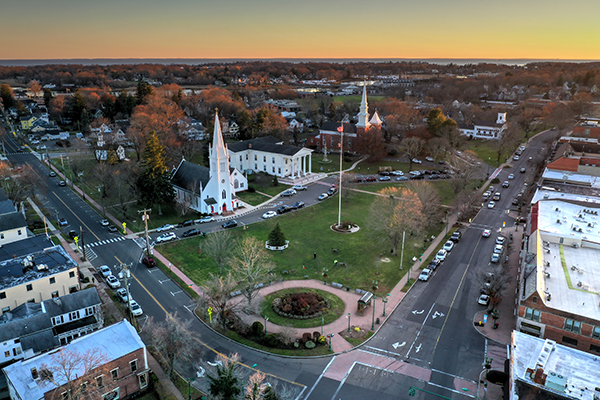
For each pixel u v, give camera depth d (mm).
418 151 178250
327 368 62812
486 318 74938
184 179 133250
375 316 75562
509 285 84312
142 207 129750
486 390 58531
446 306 79000
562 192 110188
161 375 61719
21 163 175250
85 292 72312
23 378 52719
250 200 138000
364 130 186000
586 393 48344
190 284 86250
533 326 64188
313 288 84875
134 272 91250
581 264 74562
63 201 134875
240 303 78000
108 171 139875
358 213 125562
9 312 70000
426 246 103875
